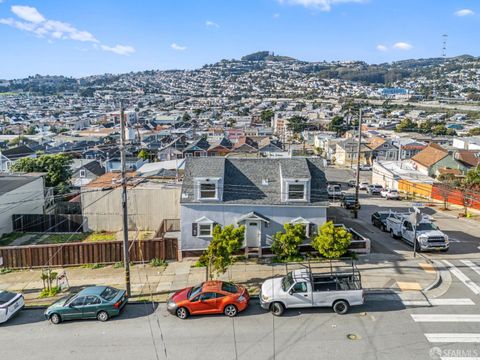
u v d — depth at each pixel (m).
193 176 25.73
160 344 16.06
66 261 25.83
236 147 87.00
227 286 19.00
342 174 81.69
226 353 15.25
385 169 60.72
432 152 72.31
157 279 22.83
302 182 25.45
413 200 47.75
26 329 17.81
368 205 43.94
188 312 18.16
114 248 25.73
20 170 55.19
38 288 22.66
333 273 18.88
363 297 18.06
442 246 25.58
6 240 34.22
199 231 25.77
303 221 25.56
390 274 22.17
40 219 36.34
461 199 41.88
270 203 25.50
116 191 35.22
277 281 19.33
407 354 14.80
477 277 21.81
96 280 23.14
